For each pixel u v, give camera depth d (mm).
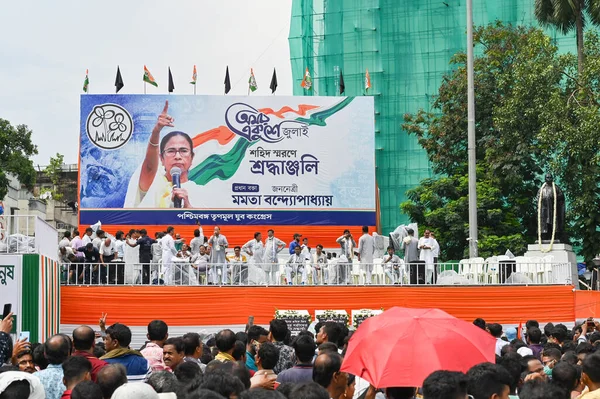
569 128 47438
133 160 46000
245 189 46250
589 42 51406
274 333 16438
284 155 46500
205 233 45906
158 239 37750
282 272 36938
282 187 46375
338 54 71000
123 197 45781
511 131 53344
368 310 34750
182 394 10750
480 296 35250
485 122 57531
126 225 45656
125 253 36594
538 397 9555
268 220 46188
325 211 46375
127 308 34844
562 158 50281
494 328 20875
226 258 38594
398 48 70812
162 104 46375
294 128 46625
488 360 12008
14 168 67188
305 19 71375
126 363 14039
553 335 20547
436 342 11922
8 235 32125
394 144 70000
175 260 36156
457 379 9359
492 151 54906
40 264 29875
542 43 52094
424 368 11680
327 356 11430
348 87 70750
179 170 46094
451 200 57812
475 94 57281
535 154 54219
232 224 46062
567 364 12016
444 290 35312
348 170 46594
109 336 14375
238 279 36438
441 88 59031
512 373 12945
